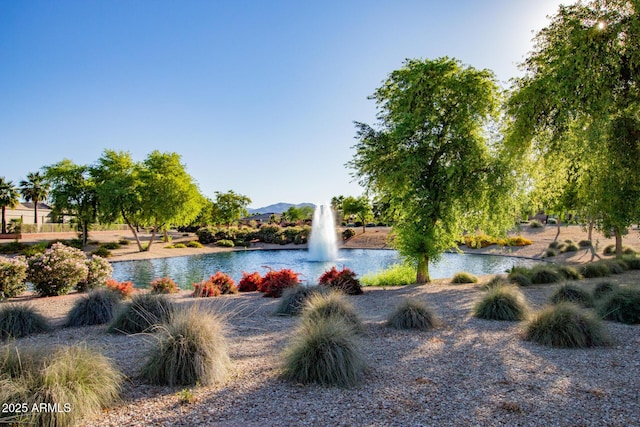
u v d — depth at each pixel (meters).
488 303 7.55
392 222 15.94
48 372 3.28
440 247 13.72
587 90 9.09
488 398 3.62
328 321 4.85
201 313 4.85
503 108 11.67
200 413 3.33
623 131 9.60
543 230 41.03
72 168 35.53
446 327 6.66
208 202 62.41
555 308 5.89
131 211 33.94
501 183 12.47
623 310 6.93
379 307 8.96
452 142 13.14
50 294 11.61
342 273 11.59
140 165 36.84
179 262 28.31
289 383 4.04
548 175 12.35
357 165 14.18
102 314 7.40
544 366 4.56
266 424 3.11
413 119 12.68
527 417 3.22
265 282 12.59
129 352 5.22
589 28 9.28
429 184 13.56
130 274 21.59
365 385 3.98
